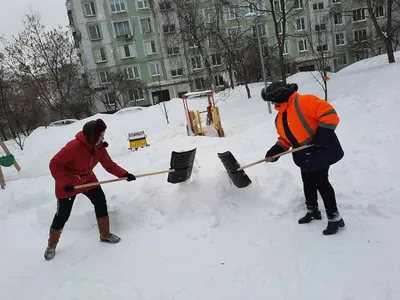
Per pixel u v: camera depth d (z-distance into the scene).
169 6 33.22
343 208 3.52
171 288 2.73
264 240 3.21
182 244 3.36
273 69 31.48
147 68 35.56
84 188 3.46
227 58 22.50
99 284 2.92
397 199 3.49
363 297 2.30
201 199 3.95
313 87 16.86
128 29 34.91
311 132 3.02
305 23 34.81
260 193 4.01
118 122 18.95
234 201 3.93
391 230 3.00
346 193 3.79
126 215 3.93
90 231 3.92
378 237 2.94
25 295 2.93
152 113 20.11
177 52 34.94
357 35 36.19
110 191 4.46
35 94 25.88
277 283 2.59
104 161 3.61
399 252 2.70
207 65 22.84
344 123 6.48
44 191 5.29
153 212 3.99
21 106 21.50
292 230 3.30
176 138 7.58
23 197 5.11
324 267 2.68
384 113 6.50
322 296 2.38
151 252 3.29
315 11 34.56
